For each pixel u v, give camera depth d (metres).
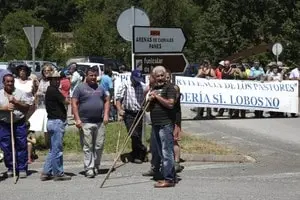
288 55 49.81
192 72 31.25
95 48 54.00
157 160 9.81
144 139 12.06
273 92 20.59
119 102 11.81
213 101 20.14
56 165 9.91
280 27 52.28
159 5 54.03
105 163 11.70
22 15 78.75
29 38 19.70
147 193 8.75
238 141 14.45
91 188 9.21
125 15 12.94
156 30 12.56
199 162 11.82
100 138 10.33
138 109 11.66
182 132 15.54
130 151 12.31
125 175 10.41
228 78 20.98
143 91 11.72
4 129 10.23
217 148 12.75
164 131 9.16
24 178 10.20
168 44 12.72
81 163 11.80
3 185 9.55
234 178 10.05
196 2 66.50
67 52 59.84
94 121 10.19
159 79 9.20
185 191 8.88
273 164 11.55
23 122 10.30
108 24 56.88
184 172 10.66
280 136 15.55
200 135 15.44
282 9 52.53
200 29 54.59
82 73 23.75
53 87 9.98
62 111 10.00
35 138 12.61
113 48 54.06
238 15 53.16
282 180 9.83
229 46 53.47
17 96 10.20
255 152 12.91
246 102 20.42
